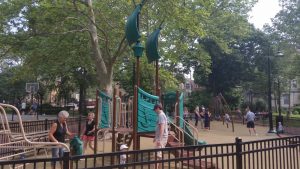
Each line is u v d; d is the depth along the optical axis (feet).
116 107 40.24
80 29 66.80
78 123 61.46
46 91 165.78
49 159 14.46
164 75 78.18
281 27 121.60
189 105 169.48
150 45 39.01
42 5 59.72
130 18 34.22
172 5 56.39
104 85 68.03
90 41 70.23
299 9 116.98
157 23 62.64
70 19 64.34
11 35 64.49
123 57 80.02
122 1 62.64
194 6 65.82
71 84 151.12
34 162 14.19
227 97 174.91
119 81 120.26
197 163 28.66
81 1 61.72
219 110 144.46
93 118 44.06
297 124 107.45
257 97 199.72
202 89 180.04
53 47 67.05
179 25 59.26
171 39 80.18
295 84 171.53
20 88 195.11
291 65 125.90
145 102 36.55
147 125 36.52
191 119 142.82
